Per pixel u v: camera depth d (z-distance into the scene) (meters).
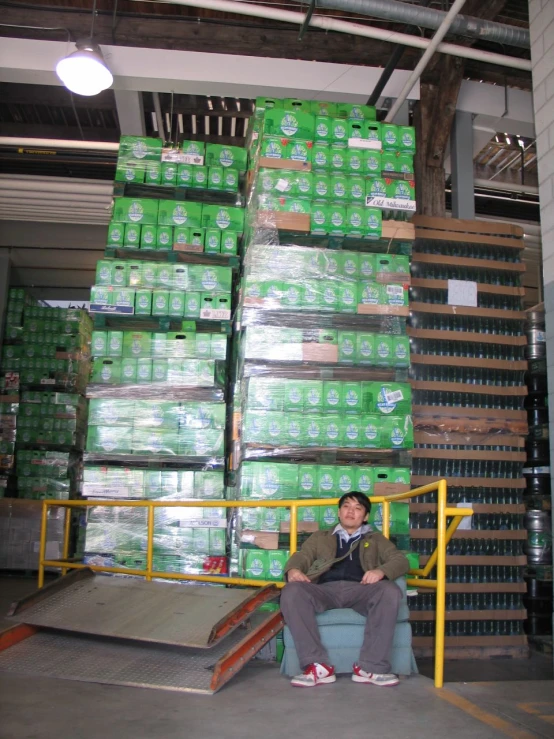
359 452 5.53
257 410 5.45
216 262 6.62
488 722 3.01
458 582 6.39
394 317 5.80
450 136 8.20
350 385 5.54
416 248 6.83
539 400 7.45
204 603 4.28
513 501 6.64
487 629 6.43
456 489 6.55
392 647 3.86
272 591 4.54
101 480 6.05
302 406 5.48
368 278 5.75
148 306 6.27
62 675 3.63
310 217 5.73
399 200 5.83
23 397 10.27
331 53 7.73
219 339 6.34
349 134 5.88
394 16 6.32
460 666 6.09
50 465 10.01
